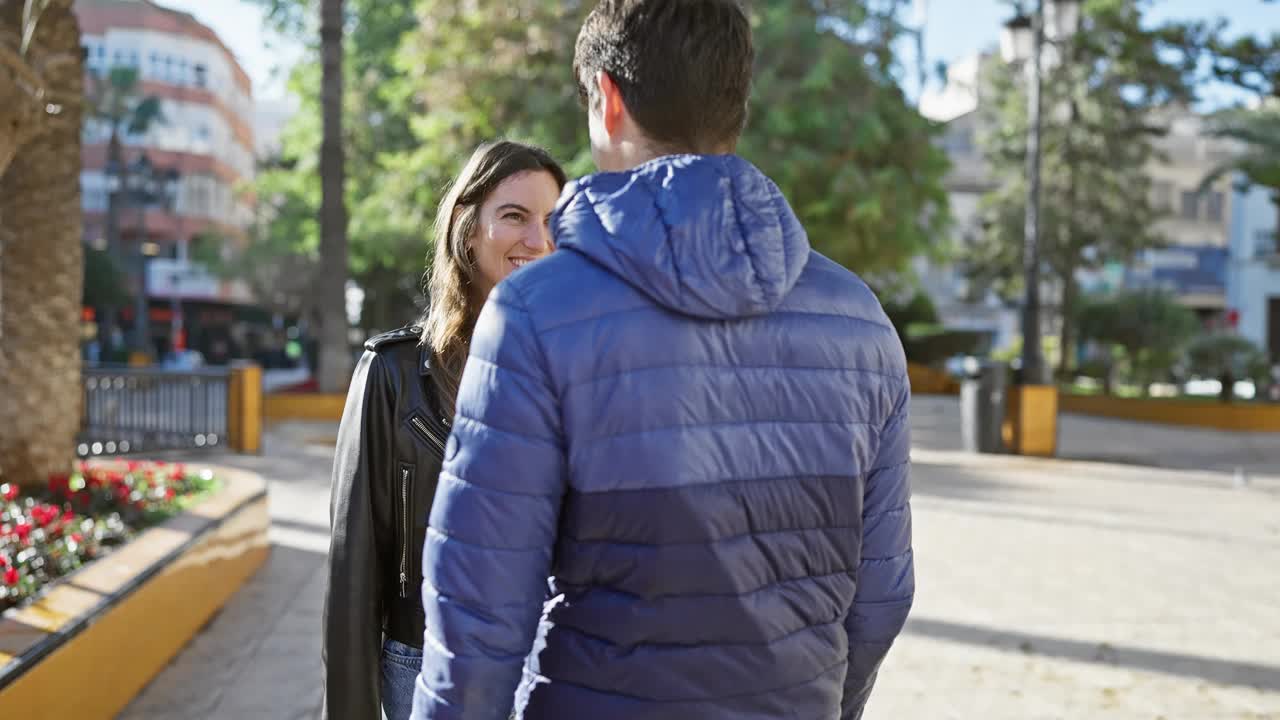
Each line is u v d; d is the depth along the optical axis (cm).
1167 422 2233
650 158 150
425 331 210
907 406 161
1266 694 462
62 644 358
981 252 3541
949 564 728
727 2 149
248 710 426
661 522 133
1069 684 475
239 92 6488
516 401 134
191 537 533
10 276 657
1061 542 815
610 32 149
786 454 141
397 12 2658
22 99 414
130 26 5534
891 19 1898
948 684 474
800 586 143
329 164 1789
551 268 138
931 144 1959
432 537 139
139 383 1270
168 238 5647
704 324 137
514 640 134
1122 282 4856
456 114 1873
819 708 144
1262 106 1988
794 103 1833
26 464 656
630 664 135
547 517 136
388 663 204
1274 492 1128
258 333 6009
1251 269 4991
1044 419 1462
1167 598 634
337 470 199
